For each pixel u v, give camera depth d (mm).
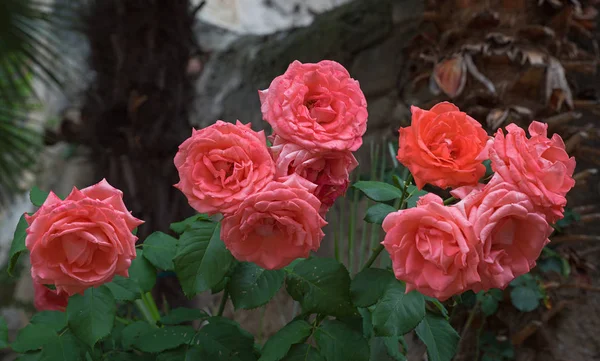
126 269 766
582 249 1592
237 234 777
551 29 1385
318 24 2893
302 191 758
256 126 2938
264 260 782
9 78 2543
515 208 729
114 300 827
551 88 1314
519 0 1361
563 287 1385
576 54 1444
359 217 1873
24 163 2732
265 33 3498
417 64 1484
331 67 842
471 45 1355
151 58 2006
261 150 785
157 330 874
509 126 792
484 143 796
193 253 843
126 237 760
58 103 3512
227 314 2027
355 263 1724
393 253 748
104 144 1984
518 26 1370
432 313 844
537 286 1360
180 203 2014
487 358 1312
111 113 1990
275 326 1907
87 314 809
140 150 1964
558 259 1413
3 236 3848
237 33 3455
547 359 1364
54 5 2338
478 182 824
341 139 797
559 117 1333
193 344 862
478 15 1342
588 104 1447
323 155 798
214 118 3172
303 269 854
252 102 3049
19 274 2494
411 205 857
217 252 842
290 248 779
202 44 3367
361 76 2480
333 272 840
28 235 746
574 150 1401
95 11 2096
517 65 1349
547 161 762
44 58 2477
